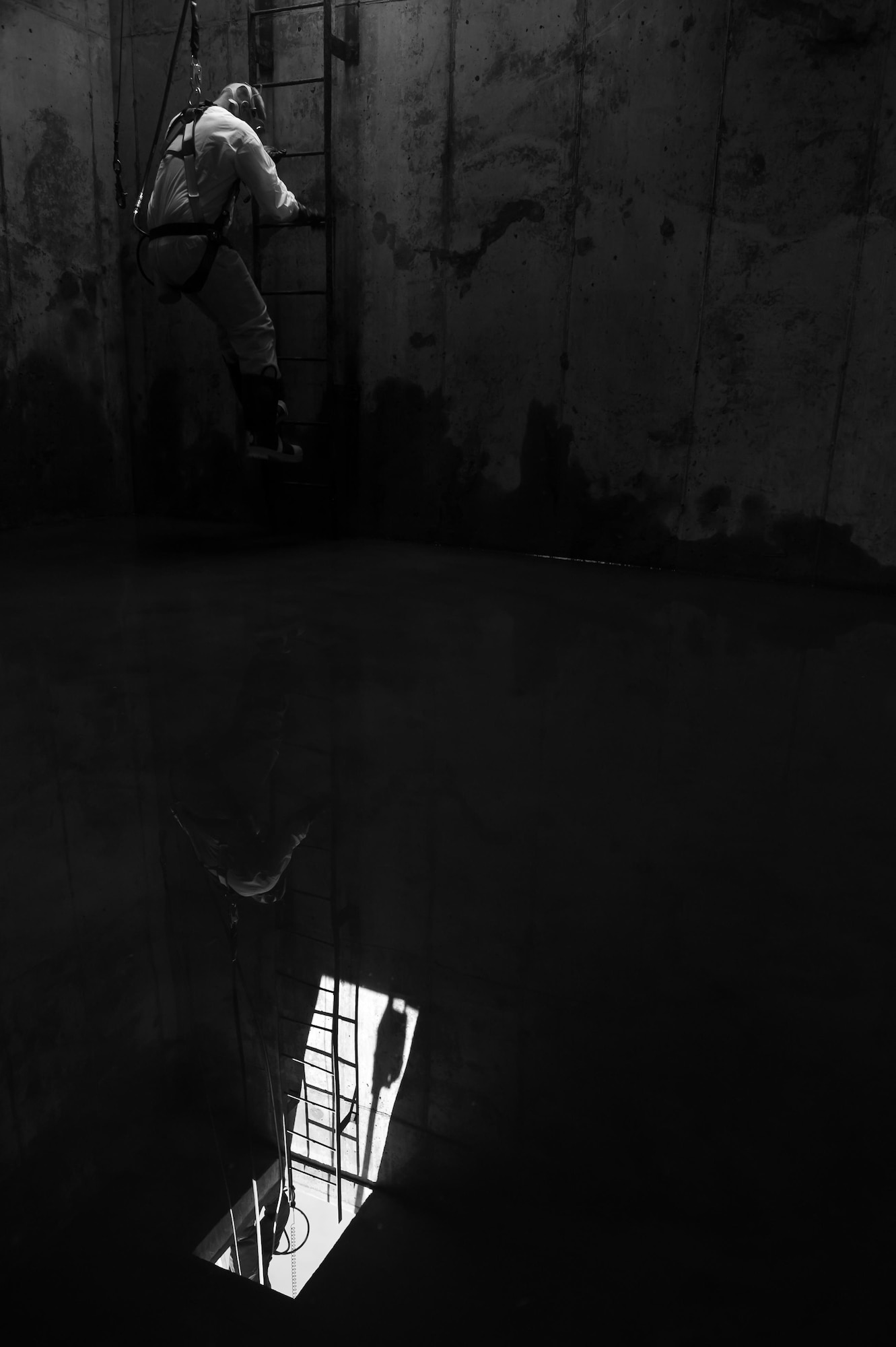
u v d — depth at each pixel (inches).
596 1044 44.6
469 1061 43.5
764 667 109.0
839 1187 36.3
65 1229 34.2
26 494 191.3
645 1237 34.0
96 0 185.9
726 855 63.8
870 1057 43.9
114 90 193.8
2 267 177.6
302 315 185.9
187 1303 31.2
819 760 81.3
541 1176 36.8
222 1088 41.9
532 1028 45.8
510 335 172.7
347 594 140.6
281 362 189.6
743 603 143.6
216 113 146.2
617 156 157.2
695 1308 31.1
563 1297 31.5
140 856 62.3
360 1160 37.6
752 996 48.4
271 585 145.0
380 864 61.7
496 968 50.8
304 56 174.1
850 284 147.8
